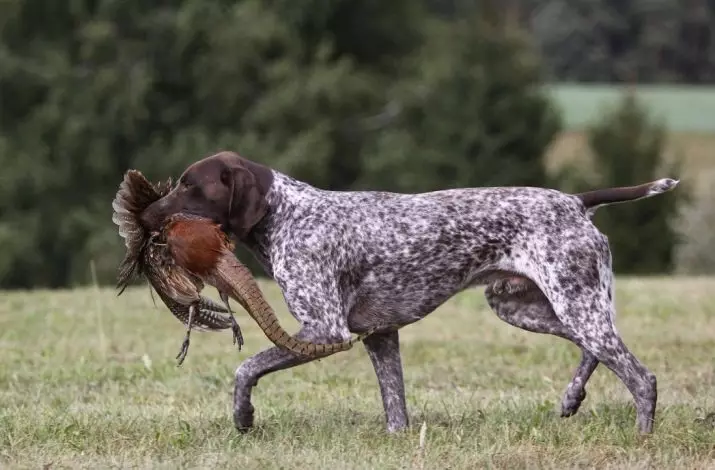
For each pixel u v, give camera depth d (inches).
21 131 1707.7
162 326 606.5
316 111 1681.8
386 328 369.4
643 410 358.3
